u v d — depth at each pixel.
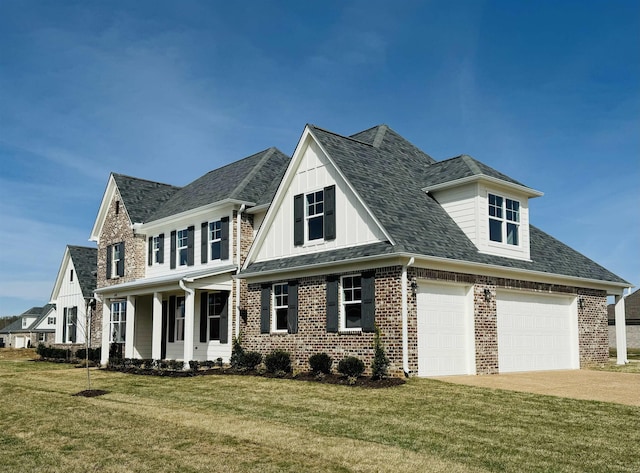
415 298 16.48
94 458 9.34
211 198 24.97
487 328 18.53
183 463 8.95
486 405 12.88
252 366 20.34
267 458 9.10
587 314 23.12
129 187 30.84
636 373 19.45
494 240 19.94
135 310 28.36
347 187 18.58
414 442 9.94
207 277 22.03
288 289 19.91
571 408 12.59
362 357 16.95
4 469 8.84
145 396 15.75
